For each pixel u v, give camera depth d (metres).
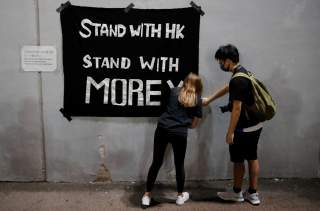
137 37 4.34
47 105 4.46
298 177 4.86
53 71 4.38
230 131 3.85
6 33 4.28
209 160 4.72
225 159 4.73
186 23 4.33
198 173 4.75
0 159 4.60
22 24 4.27
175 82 4.45
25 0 4.22
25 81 4.40
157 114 4.51
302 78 4.60
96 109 4.46
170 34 4.34
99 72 4.39
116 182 4.71
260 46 4.47
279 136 4.73
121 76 4.41
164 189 4.57
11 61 4.34
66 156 4.61
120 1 4.27
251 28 4.42
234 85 3.75
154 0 4.28
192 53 4.39
